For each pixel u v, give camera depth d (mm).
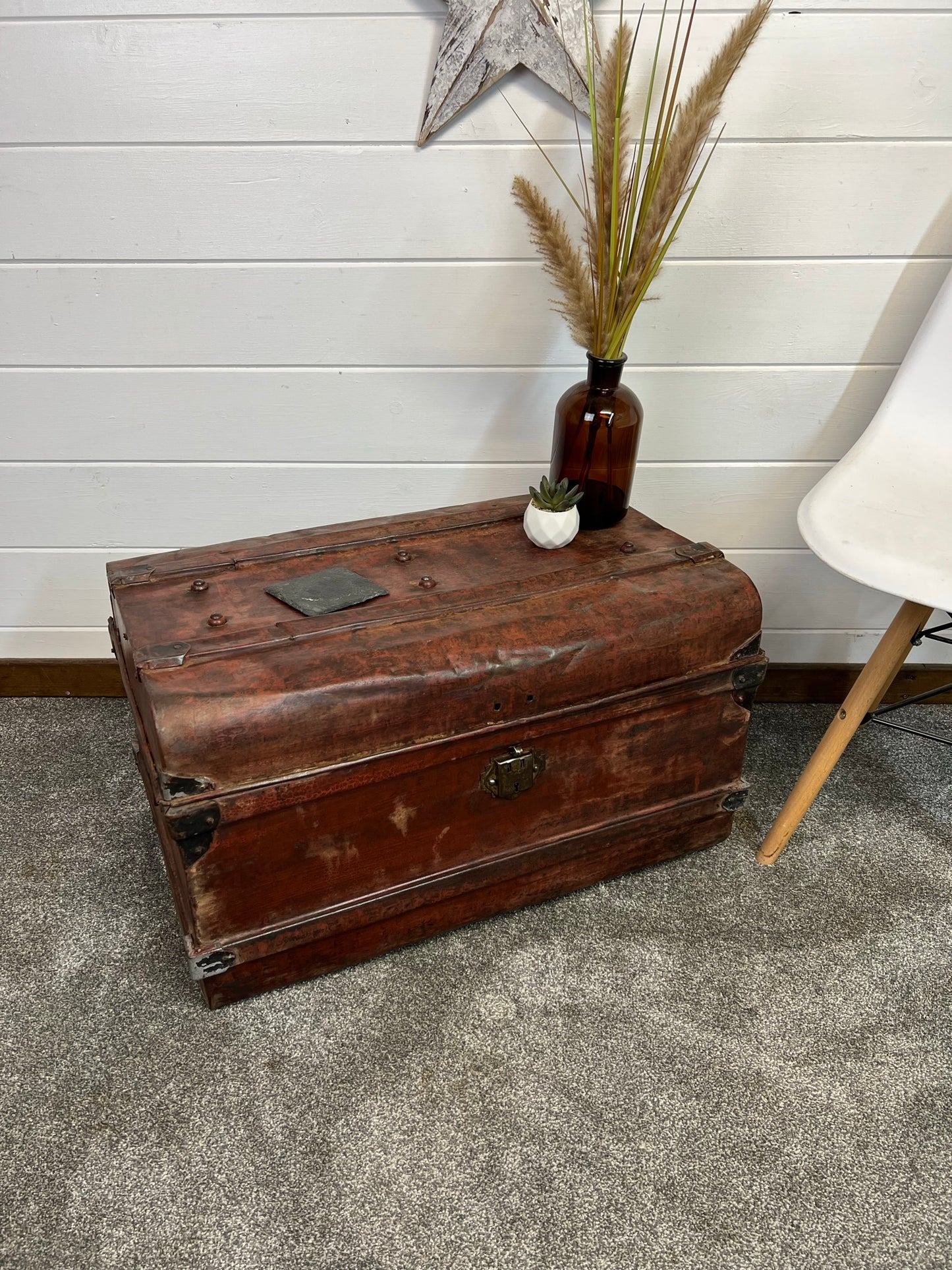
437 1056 1109
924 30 1294
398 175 1376
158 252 1416
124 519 1643
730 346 1530
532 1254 913
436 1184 973
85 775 1569
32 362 1495
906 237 1443
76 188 1363
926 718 1773
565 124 1354
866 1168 999
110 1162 988
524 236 1427
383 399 1552
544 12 1258
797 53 1311
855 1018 1172
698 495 1671
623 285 1222
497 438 1600
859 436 1611
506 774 1157
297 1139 1015
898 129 1362
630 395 1339
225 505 1642
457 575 1270
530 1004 1182
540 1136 1022
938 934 1300
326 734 1040
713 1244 925
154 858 1396
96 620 1732
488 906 1280
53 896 1326
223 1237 923
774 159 1383
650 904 1343
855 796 1563
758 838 1472
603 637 1175
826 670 1794
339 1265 901
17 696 1786
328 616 1147
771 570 1740
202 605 1185
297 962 1175
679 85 1343
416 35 1279
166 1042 1121
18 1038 1122
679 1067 1104
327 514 1664
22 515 1628
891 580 1184
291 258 1430
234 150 1348
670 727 1278
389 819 1126
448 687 1089
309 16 1264
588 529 1418
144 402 1537
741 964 1245
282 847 1072
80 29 1255
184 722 979
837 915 1329
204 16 1255
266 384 1529
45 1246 912
